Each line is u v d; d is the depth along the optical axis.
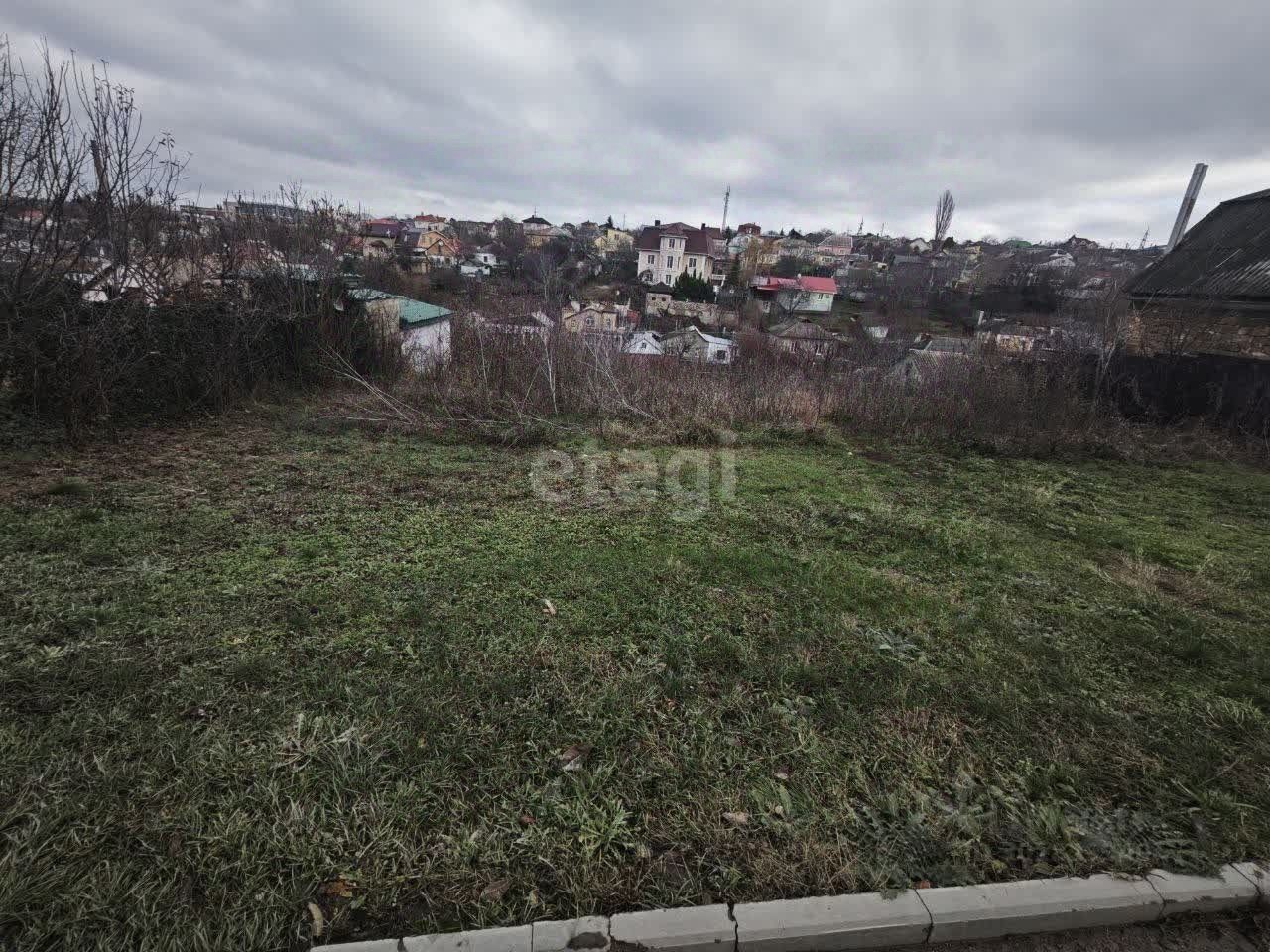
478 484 5.12
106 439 5.67
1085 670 2.82
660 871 1.69
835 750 2.18
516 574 3.38
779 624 3.04
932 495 5.65
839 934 1.55
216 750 1.97
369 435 6.64
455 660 2.55
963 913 1.60
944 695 2.53
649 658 2.65
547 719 2.23
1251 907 1.73
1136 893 1.68
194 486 4.58
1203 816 1.98
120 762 1.90
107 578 3.05
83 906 1.48
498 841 1.74
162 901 1.51
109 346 5.79
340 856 1.66
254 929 1.47
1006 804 1.97
